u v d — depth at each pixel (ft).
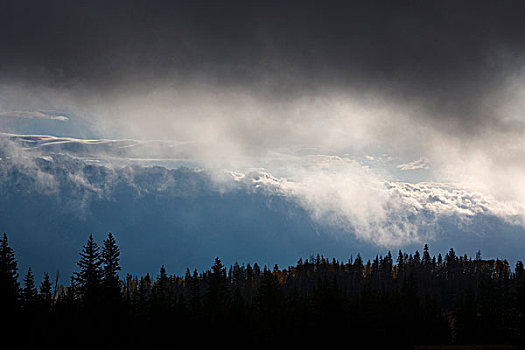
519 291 412.16
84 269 388.57
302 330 416.46
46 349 342.64
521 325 410.72
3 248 359.87
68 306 371.97
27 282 384.88
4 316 343.26
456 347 442.50
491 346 438.81
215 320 403.95
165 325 394.73
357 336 417.90
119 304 384.47
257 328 417.69
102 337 363.76
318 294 433.07
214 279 458.09
